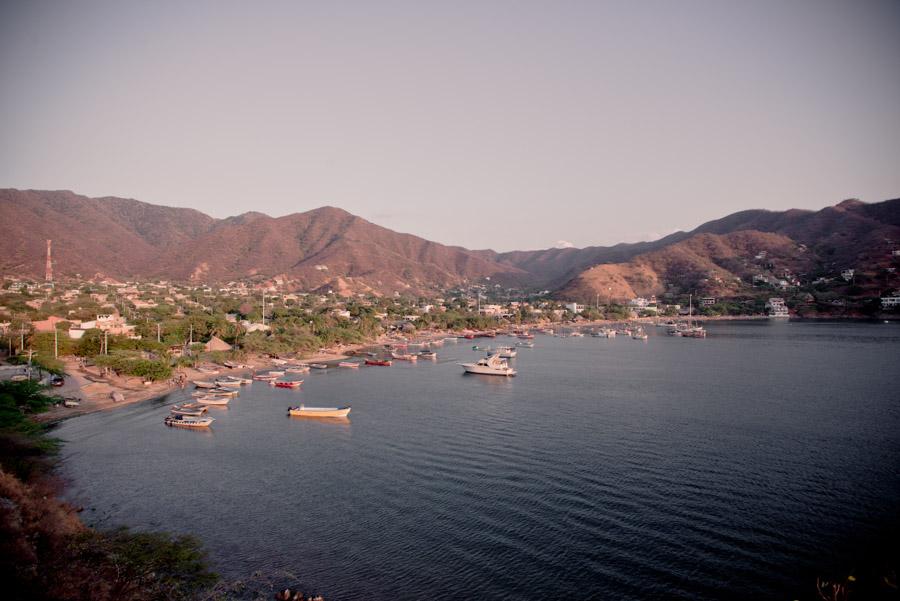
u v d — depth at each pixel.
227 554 45.00
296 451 72.50
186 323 181.50
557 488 59.38
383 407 99.44
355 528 50.00
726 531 49.56
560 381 129.50
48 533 43.59
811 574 42.84
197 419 85.38
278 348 162.12
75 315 199.75
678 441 76.38
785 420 88.38
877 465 66.25
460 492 58.34
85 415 89.81
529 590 40.66
